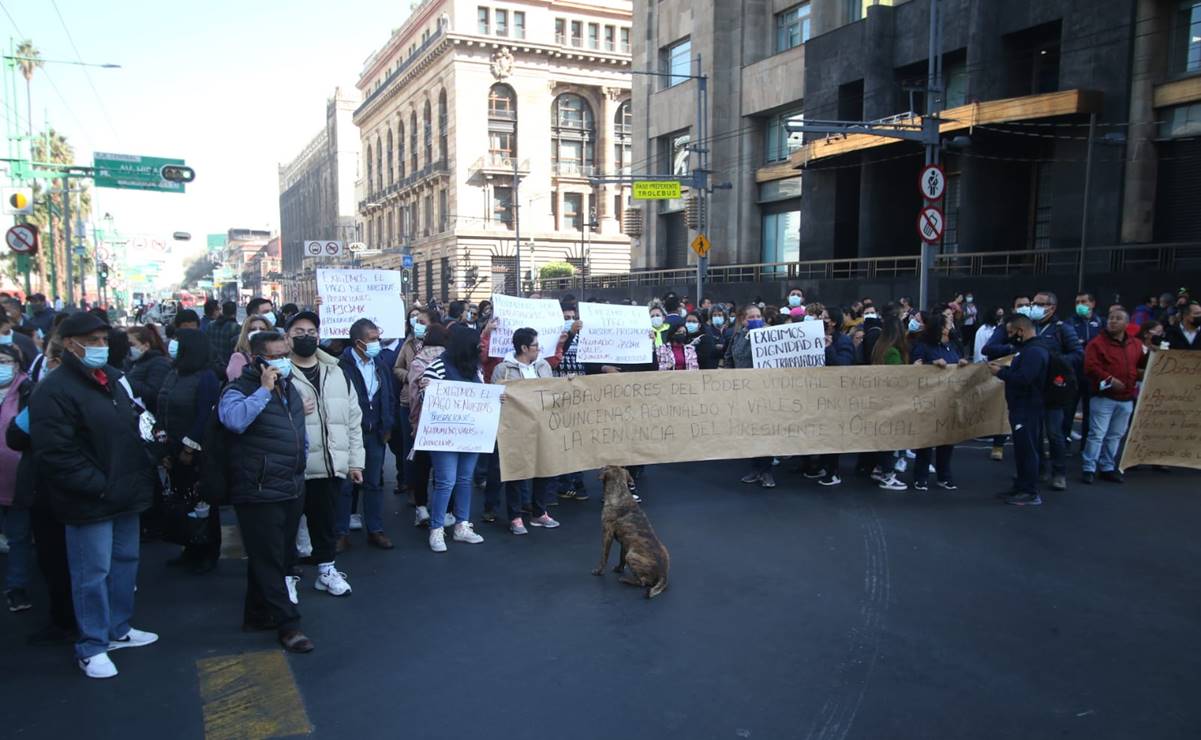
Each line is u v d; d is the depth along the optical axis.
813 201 29.36
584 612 5.40
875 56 25.53
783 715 4.05
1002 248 22.92
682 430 8.35
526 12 65.06
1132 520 7.48
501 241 65.06
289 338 5.70
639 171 40.56
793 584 5.89
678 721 3.99
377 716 4.03
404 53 76.50
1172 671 4.53
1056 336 9.65
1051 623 5.18
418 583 5.96
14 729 3.89
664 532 7.18
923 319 11.62
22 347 7.65
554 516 7.92
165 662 4.64
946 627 5.12
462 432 6.68
